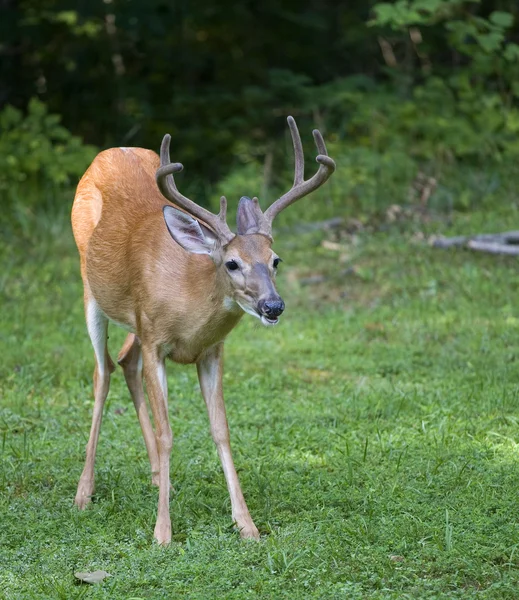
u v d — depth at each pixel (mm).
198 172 23203
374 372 12539
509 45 20281
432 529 7801
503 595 6766
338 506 8508
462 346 13055
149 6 21438
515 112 20531
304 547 7559
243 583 7035
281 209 8406
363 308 15289
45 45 22719
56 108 23625
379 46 24875
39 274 16469
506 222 17938
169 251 8539
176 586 7047
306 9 24734
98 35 23359
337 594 6789
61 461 9711
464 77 20984
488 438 9969
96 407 9102
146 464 9703
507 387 11406
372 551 7457
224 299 8172
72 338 13641
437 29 22438
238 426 10711
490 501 8312
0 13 21922
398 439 10008
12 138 19578
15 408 11125
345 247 17562
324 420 10758
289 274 16672
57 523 8258
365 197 19109
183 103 23734
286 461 9602
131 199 9500
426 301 15133
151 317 8492
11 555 7652
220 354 8648
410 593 6852
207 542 7746
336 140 21797
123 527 8219
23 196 19328
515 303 14781
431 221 18359
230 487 8273
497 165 19969
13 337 13469
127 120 23516
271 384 12062
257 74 24750
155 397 8398
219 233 8133
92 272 9266
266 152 22312
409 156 20391
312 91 22453
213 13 23828
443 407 10906
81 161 19547
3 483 9125
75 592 6945
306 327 14516
